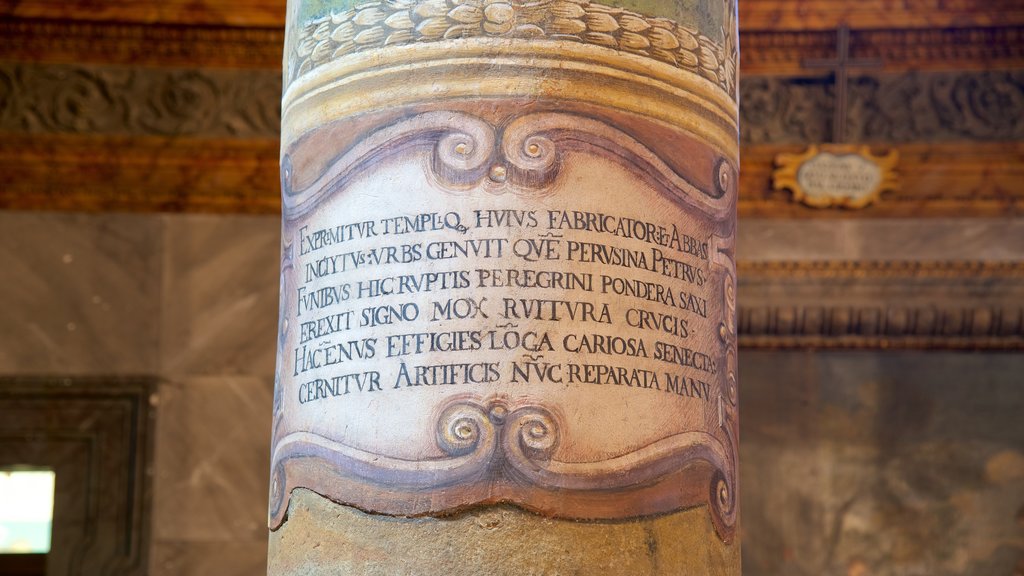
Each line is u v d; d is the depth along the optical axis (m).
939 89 6.52
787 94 6.55
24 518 8.66
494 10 2.63
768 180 6.44
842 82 6.48
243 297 6.35
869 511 6.09
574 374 2.47
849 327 6.25
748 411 6.20
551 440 2.44
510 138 2.56
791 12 6.47
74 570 5.98
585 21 2.65
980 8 6.41
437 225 2.54
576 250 2.53
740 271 6.32
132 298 6.31
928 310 6.24
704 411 2.62
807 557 6.04
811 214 6.39
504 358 2.46
